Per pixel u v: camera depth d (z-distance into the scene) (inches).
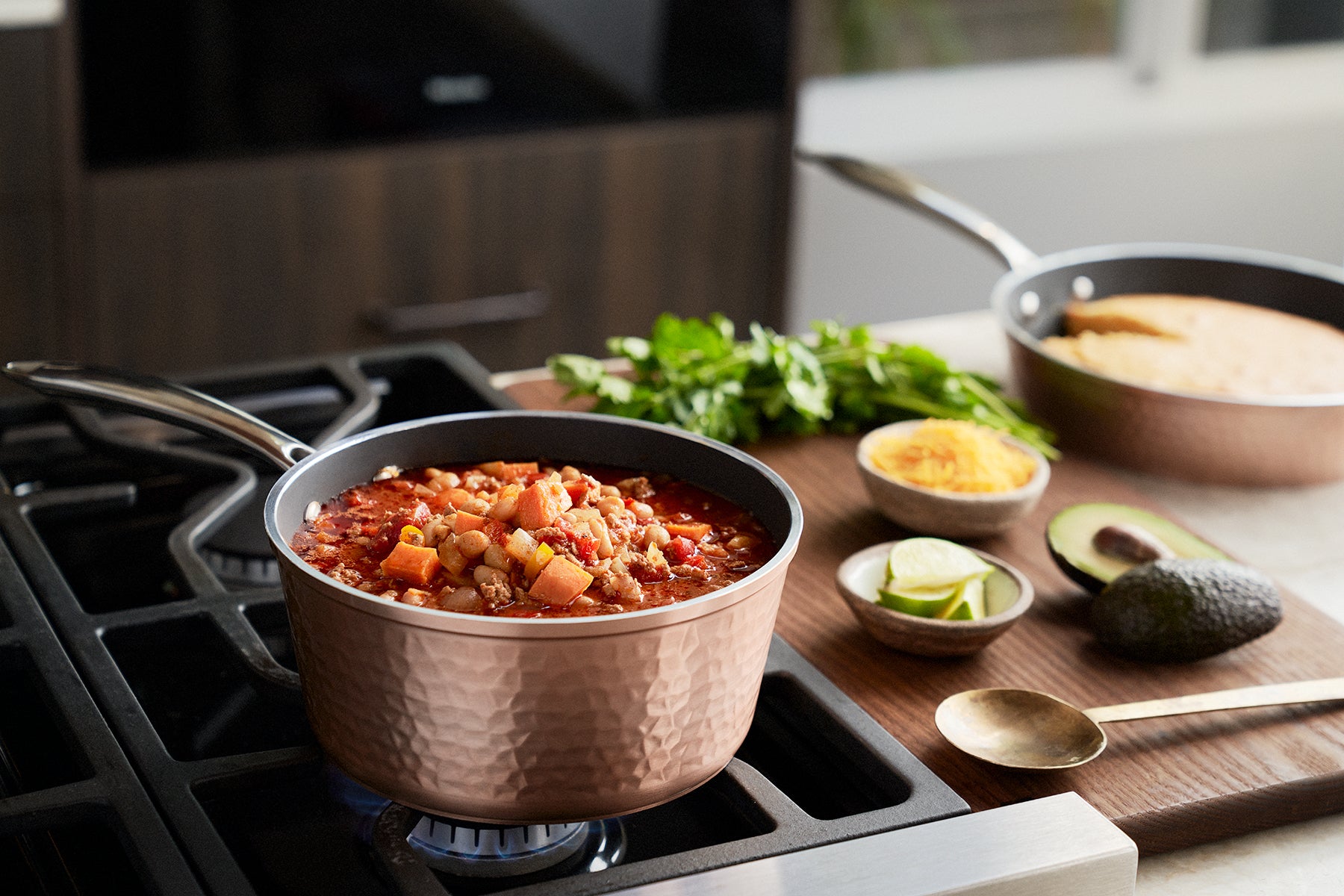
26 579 37.8
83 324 94.0
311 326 101.6
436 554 29.0
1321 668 39.2
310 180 97.5
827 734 34.4
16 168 88.5
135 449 44.5
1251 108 143.4
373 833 29.2
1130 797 32.7
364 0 95.1
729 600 26.0
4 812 27.8
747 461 33.4
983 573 40.0
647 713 26.0
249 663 33.9
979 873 27.5
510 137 103.5
